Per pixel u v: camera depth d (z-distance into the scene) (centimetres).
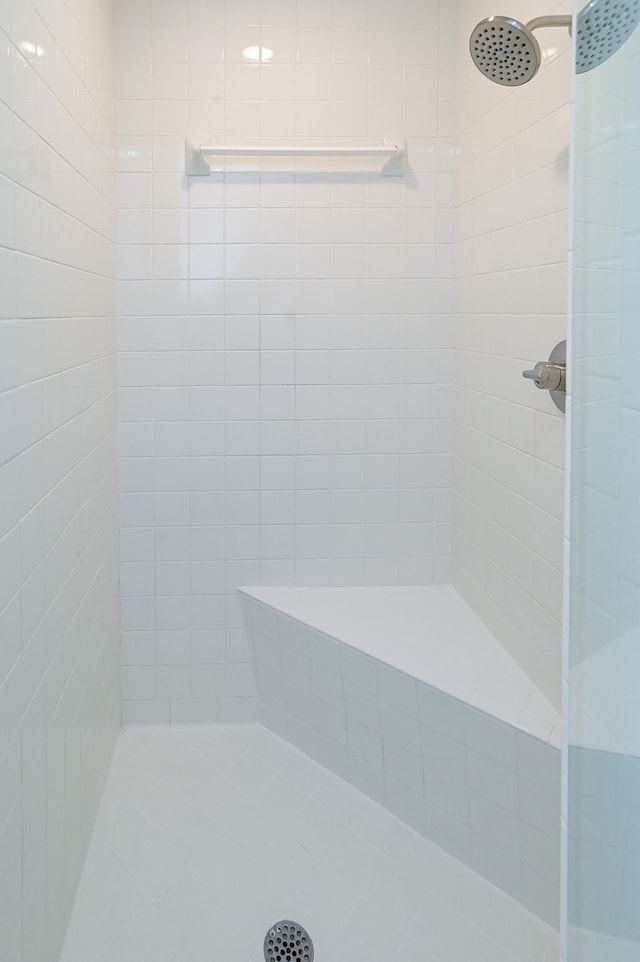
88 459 189
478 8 212
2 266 116
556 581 173
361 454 247
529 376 166
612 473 92
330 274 239
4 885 118
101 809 206
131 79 229
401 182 237
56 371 153
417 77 233
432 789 194
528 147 182
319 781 222
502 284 201
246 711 253
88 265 188
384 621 226
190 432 241
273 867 185
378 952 160
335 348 242
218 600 248
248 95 231
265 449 244
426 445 248
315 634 221
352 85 232
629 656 89
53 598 151
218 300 237
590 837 100
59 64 155
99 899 173
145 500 243
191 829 198
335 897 175
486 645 210
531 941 163
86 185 185
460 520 242
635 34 83
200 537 246
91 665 194
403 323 242
